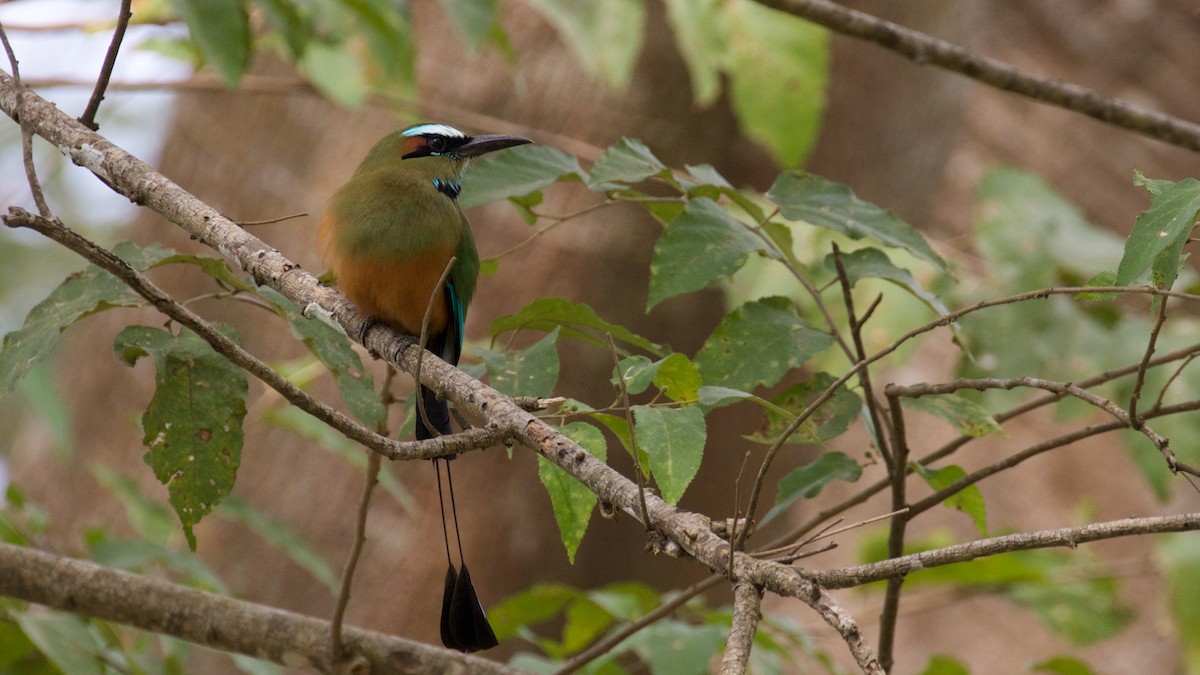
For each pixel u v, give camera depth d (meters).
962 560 4.64
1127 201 20.94
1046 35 21.78
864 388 7.16
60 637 7.55
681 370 5.70
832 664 8.61
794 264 7.63
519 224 12.62
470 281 8.94
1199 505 17.78
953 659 8.88
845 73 13.83
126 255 6.79
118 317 13.60
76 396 13.79
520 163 7.85
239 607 7.55
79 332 14.12
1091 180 20.98
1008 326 9.82
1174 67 21.28
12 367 6.37
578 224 12.61
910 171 14.57
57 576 7.52
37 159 17.06
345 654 7.43
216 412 6.61
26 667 8.44
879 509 19.25
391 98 11.55
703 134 12.90
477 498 12.66
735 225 7.18
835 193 7.66
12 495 8.79
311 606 12.48
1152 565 11.52
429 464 12.62
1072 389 5.93
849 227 7.45
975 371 9.64
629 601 8.70
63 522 13.48
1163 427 9.04
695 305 12.86
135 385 13.47
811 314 10.16
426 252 8.20
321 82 10.97
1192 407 6.92
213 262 6.77
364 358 11.73
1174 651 16.50
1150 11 21.41
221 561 12.49
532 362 6.52
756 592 4.52
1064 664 9.01
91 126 6.83
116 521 13.20
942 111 14.55
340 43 10.30
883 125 14.15
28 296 17.97
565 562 12.81
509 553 12.65
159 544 8.85
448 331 8.88
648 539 4.94
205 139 13.40
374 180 8.56
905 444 7.15
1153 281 5.50
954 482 7.38
